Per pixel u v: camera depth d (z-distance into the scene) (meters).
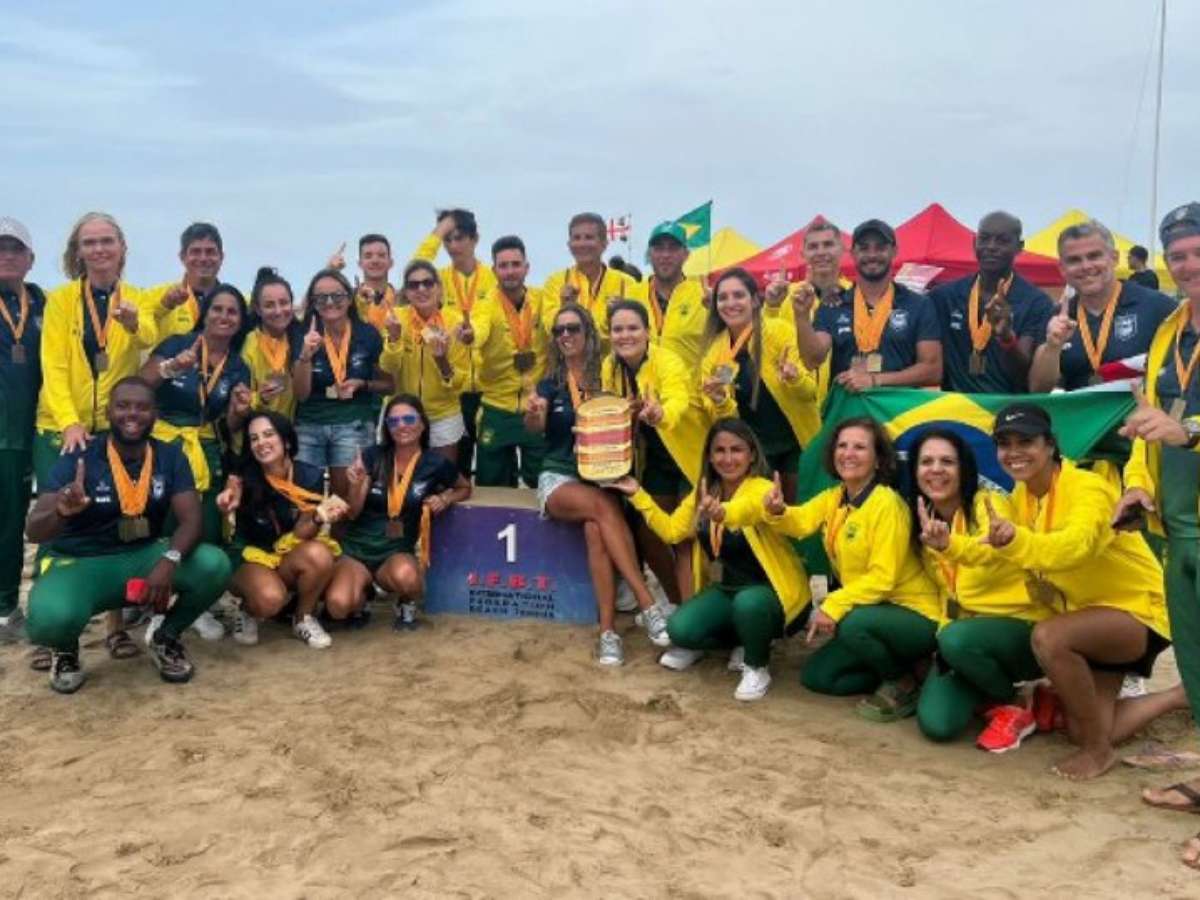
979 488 5.45
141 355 6.57
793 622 5.94
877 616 5.29
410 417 6.68
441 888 3.81
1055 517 4.71
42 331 6.26
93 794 4.53
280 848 4.08
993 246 6.11
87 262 6.18
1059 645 4.59
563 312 6.57
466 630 6.81
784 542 5.91
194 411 6.43
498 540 7.05
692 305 7.37
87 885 3.81
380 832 4.20
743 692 5.66
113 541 5.82
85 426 6.32
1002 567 4.95
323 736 5.12
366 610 6.91
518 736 5.16
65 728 5.25
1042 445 4.63
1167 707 4.89
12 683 5.87
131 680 5.93
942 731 5.05
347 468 6.98
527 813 4.37
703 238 11.73
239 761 4.84
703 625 5.86
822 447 6.36
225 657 6.31
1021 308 6.20
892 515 5.29
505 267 7.76
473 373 7.98
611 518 6.41
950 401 5.95
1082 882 3.84
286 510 6.56
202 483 6.30
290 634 6.74
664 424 6.05
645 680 5.95
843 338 6.51
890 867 3.96
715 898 3.75
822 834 4.20
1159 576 4.76
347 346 7.12
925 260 15.45
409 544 6.89
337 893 3.78
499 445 8.06
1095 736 4.70
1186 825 4.25
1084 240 5.55
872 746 5.08
